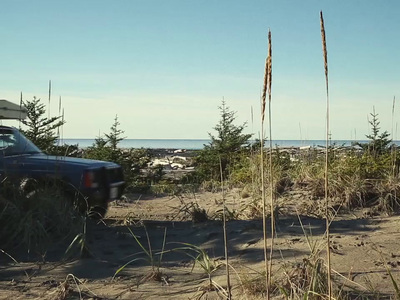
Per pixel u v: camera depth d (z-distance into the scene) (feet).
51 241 19.58
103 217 26.17
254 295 12.47
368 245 16.79
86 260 17.56
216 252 18.17
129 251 19.01
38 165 23.77
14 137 26.25
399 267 14.02
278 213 23.84
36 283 15.20
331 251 16.12
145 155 56.44
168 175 61.46
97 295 13.87
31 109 47.21
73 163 24.26
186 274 15.58
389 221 22.00
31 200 21.35
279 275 13.58
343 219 24.11
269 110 9.46
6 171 22.71
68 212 21.29
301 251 16.75
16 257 18.16
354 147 37.83
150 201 38.29
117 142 55.67
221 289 13.15
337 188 28.81
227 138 55.93
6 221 20.01
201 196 39.52
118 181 25.82
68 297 13.79
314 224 22.07
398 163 31.30
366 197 27.37
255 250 17.65
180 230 22.59
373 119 39.93
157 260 17.52
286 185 32.99
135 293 13.87
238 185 40.68
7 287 14.87
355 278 13.20
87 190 23.59
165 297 13.37
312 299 11.62
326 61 9.17
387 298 11.66
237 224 22.47
